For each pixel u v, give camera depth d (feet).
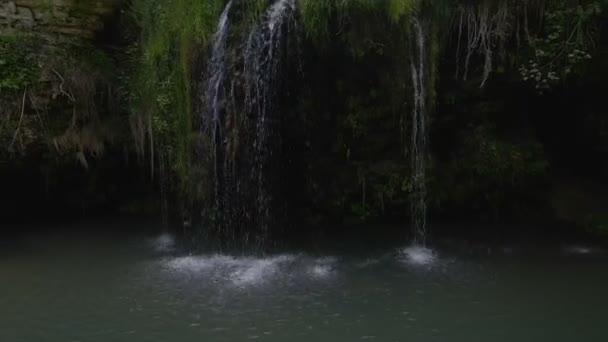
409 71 24.21
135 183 31.83
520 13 23.71
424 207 27.66
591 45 23.15
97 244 25.58
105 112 28.66
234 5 24.57
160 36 25.91
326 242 25.31
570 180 28.30
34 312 18.52
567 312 17.98
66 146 27.76
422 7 23.65
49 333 17.13
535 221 27.43
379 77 25.02
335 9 22.77
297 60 24.30
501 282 20.42
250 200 25.63
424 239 25.49
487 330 16.90
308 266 22.47
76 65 27.45
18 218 30.04
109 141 28.96
